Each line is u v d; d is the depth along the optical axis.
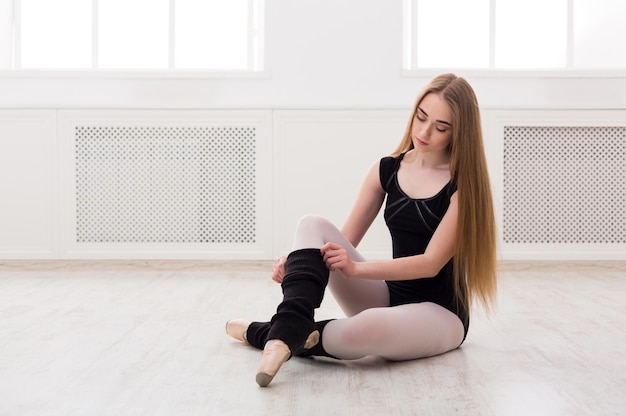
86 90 3.47
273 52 3.47
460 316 1.63
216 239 3.45
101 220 3.43
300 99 3.48
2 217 3.40
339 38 3.45
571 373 1.46
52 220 3.41
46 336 1.81
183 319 2.04
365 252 3.41
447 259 1.52
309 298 1.39
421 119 1.54
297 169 3.42
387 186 1.64
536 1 3.66
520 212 3.45
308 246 1.46
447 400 1.27
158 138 3.42
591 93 3.47
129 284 2.76
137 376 1.42
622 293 2.57
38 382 1.38
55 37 3.70
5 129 3.39
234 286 2.71
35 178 3.40
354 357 1.48
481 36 3.67
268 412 1.19
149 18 3.67
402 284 1.62
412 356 1.54
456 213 1.52
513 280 2.92
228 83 3.48
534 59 3.68
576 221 3.46
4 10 3.64
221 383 1.37
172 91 3.47
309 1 3.45
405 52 3.65
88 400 1.26
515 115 3.41
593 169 3.45
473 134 1.53
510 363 1.54
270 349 1.35
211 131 3.42
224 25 3.68
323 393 1.30
